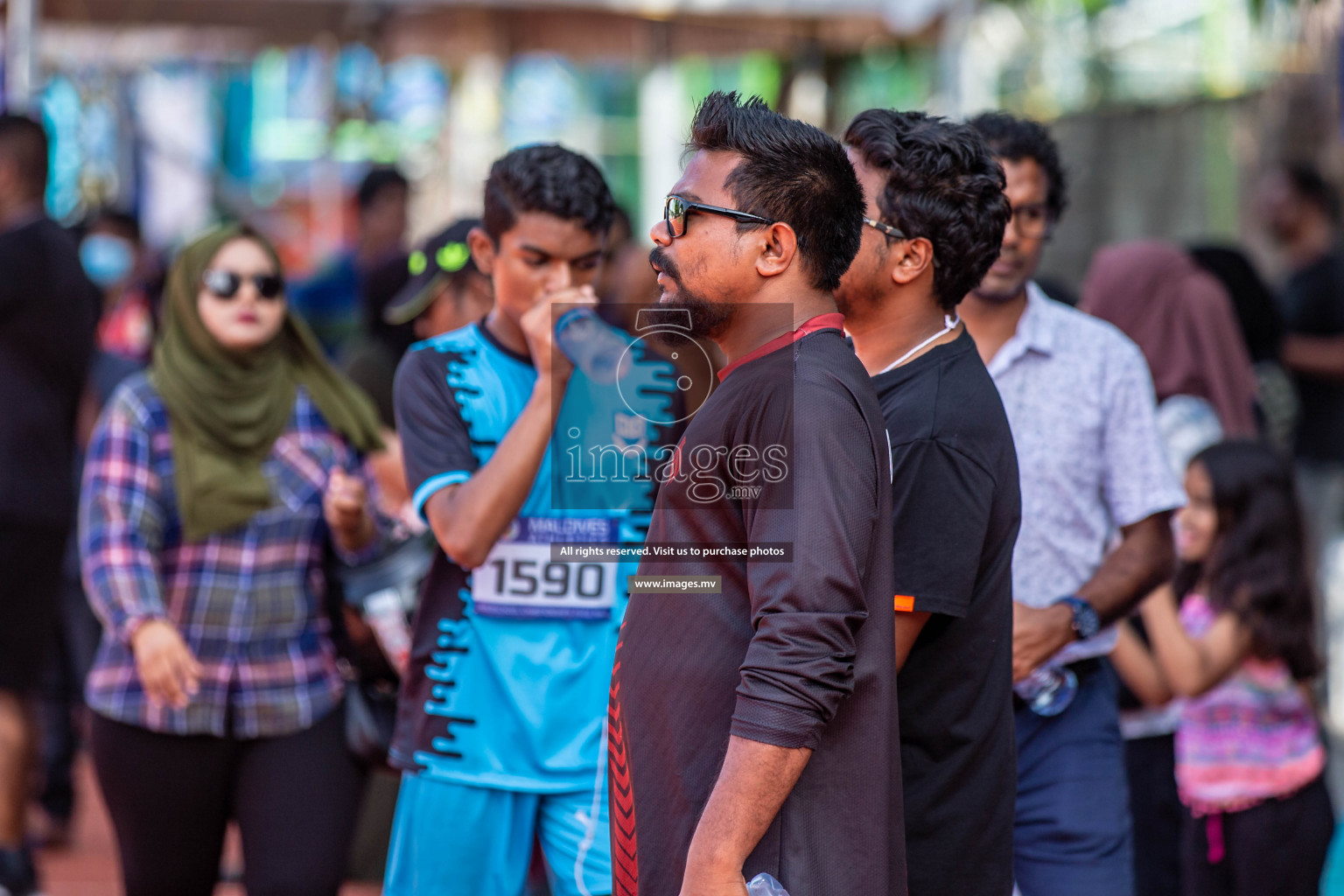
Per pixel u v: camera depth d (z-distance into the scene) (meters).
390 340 14.86
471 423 8.88
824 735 6.35
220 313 10.82
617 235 15.88
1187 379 14.62
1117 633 10.17
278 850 10.35
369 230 20.47
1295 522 11.77
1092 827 9.63
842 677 6.17
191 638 10.55
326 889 10.39
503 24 25.16
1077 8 30.14
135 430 10.80
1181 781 12.07
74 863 16.70
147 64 28.62
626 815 6.75
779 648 6.09
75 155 28.27
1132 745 12.58
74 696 17.34
